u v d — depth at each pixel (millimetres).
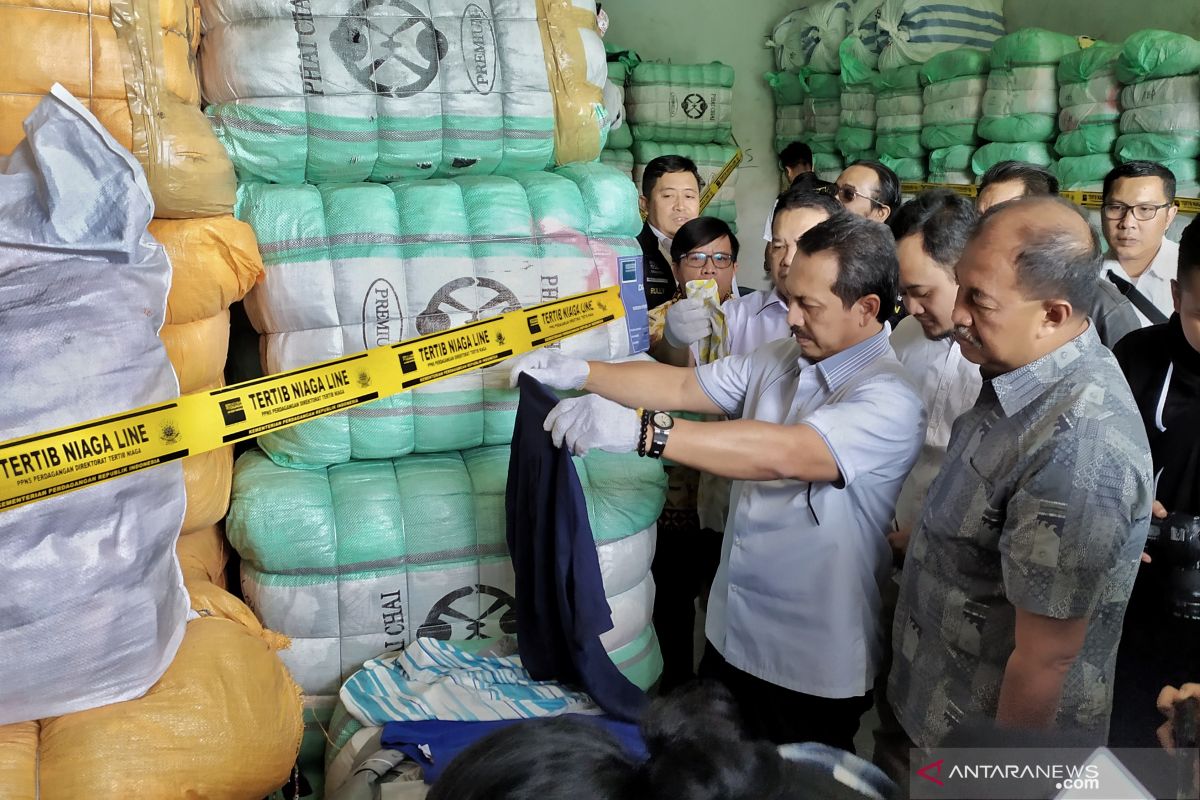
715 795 457
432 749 1484
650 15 5754
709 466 1466
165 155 1376
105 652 1173
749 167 6027
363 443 1772
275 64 1648
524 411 1624
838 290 1504
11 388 1108
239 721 1281
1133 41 3268
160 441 1247
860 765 536
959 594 1192
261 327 1770
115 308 1201
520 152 1913
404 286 1750
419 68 1752
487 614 1809
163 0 1387
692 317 2252
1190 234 1253
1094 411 1059
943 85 4207
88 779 1140
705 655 1848
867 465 1491
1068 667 1068
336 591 1718
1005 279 1098
